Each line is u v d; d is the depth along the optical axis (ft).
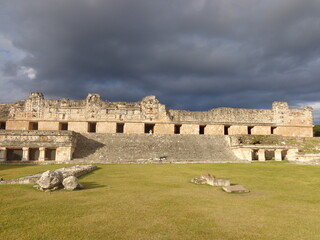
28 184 41.68
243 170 71.15
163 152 111.24
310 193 39.34
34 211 25.29
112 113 154.92
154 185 43.29
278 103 168.25
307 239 19.58
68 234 19.26
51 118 151.74
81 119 152.66
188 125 159.94
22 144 98.78
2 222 21.84
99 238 18.60
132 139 123.34
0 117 150.51
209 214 25.46
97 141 118.73
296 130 167.22
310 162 94.94
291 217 25.36
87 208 26.63
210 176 48.93
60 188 37.99
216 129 161.68
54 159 102.42
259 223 23.12
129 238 18.74
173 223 22.34
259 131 164.86
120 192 35.83
